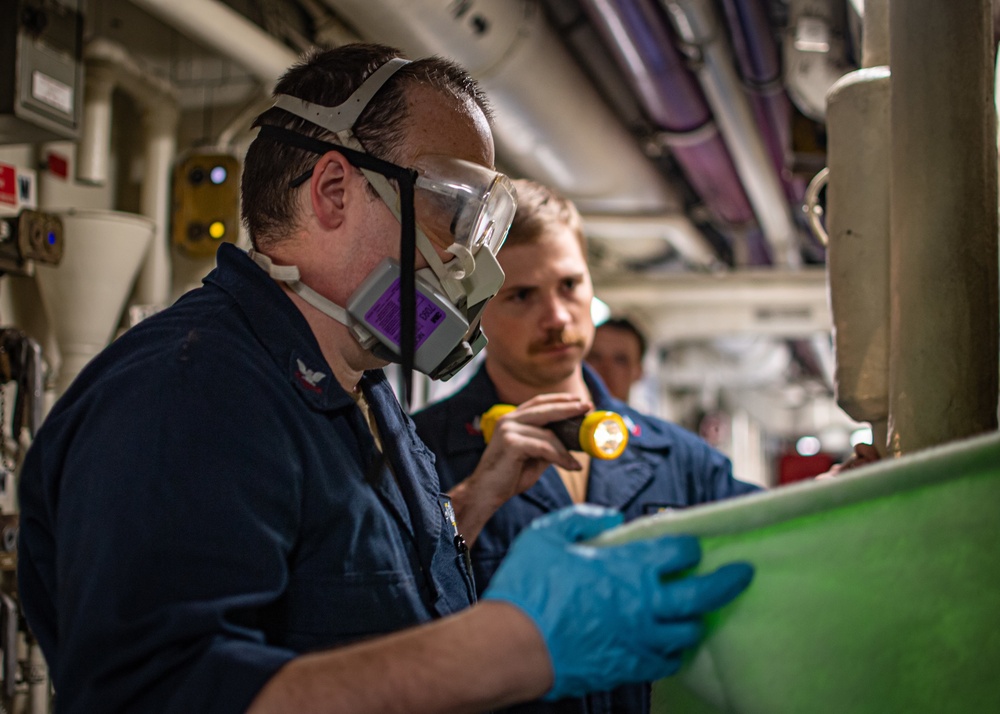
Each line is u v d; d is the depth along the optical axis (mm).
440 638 669
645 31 3047
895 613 665
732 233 5309
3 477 2172
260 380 901
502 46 2719
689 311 5332
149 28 3051
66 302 2416
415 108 1009
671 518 726
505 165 3750
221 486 798
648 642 655
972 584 652
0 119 2100
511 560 703
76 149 2691
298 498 883
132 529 750
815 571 683
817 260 6695
